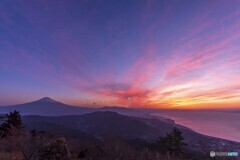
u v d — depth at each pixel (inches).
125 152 650.8
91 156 629.0
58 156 527.8
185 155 655.1
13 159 541.3
